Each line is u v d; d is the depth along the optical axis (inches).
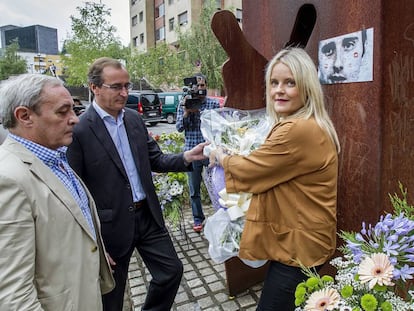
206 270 113.5
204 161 135.5
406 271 41.3
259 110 84.8
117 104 71.7
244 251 57.1
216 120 76.2
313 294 43.6
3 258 39.5
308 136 49.8
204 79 146.6
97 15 881.5
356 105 68.6
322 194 51.9
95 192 71.2
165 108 714.2
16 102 46.0
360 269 42.3
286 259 53.9
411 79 65.9
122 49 940.6
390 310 39.6
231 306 93.6
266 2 93.5
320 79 76.7
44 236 43.5
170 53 888.9
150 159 85.2
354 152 70.3
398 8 62.7
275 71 54.5
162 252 77.8
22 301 39.2
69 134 50.5
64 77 1068.5
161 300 79.4
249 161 53.6
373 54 63.9
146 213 78.4
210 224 73.0
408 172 68.6
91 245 50.0
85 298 48.3
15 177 41.4
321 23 75.4
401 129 66.5
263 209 55.4
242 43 87.7
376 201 66.5
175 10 1101.1
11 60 1475.1
